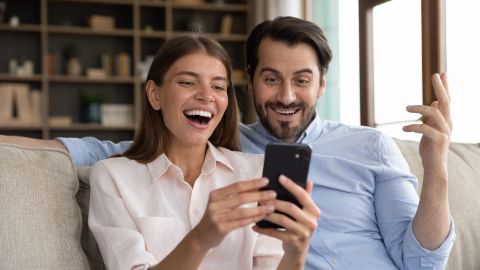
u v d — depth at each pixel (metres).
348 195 1.70
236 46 5.70
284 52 1.67
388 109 3.59
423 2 3.17
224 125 1.60
